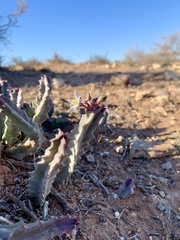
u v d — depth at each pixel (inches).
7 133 9.3
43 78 10.0
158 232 8.8
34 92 23.2
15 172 9.1
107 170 10.9
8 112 8.2
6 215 7.5
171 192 10.5
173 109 18.4
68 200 8.7
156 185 10.6
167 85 26.8
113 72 40.7
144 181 10.7
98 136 13.2
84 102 8.1
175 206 9.9
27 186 8.2
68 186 9.4
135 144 12.4
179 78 30.4
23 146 9.3
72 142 8.3
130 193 9.6
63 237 7.5
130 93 23.3
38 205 7.9
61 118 14.2
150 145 12.6
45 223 6.2
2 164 9.2
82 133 8.2
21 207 7.7
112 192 9.7
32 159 10.0
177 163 12.1
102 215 8.7
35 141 9.0
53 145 7.1
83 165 10.8
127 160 11.9
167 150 12.4
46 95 9.8
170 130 14.9
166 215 9.5
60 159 7.2
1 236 5.7
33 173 7.6
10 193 8.1
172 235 8.9
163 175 11.3
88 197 9.2
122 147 12.4
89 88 26.6
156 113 17.7
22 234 5.9
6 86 10.3
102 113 8.2
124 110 18.2
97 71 43.4
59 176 8.7
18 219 7.5
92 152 11.9
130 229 8.6
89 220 8.4
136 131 14.6
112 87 27.2
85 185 9.7
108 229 8.3
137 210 9.3
